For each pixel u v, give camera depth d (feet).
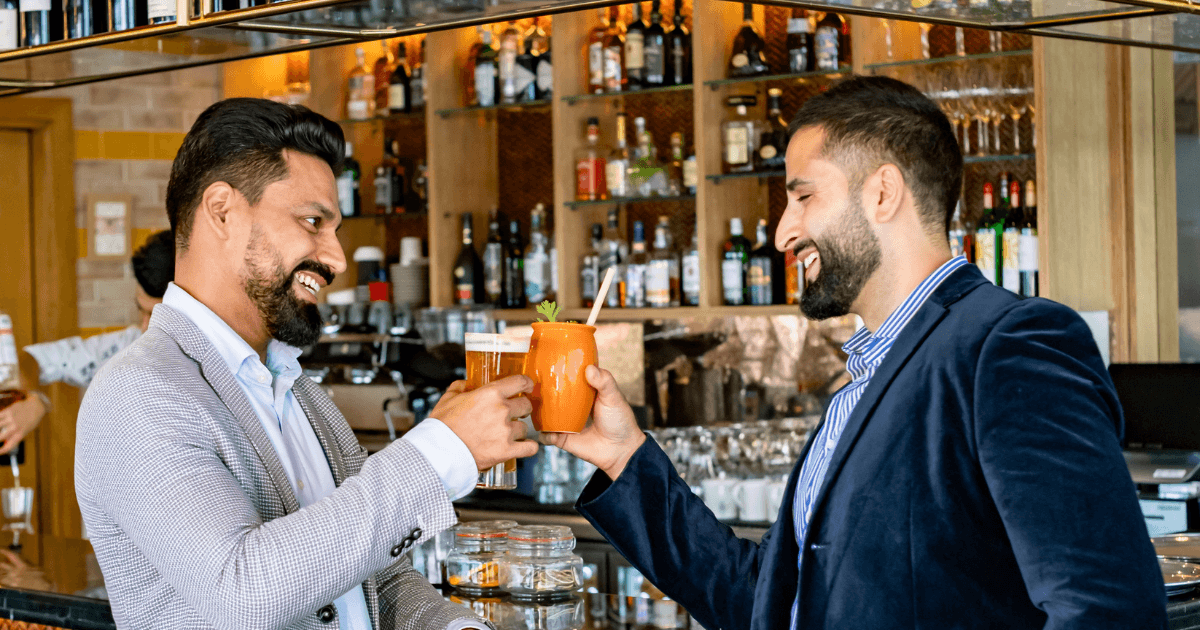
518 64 14.39
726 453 12.55
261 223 4.54
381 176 15.53
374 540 3.85
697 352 14.35
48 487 15.61
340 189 15.74
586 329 4.63
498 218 15.56
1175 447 11.45
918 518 3.77
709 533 5.02
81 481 4.25
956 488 3.73
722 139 13.23
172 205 4.70
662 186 13.64
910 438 3.86
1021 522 3.41
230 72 16.42
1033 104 11.80
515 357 4.60
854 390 4.41
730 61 13.16
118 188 16.07
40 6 6.56
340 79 15.97
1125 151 12.86
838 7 6.32
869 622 3.79
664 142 14.29
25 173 15.88
